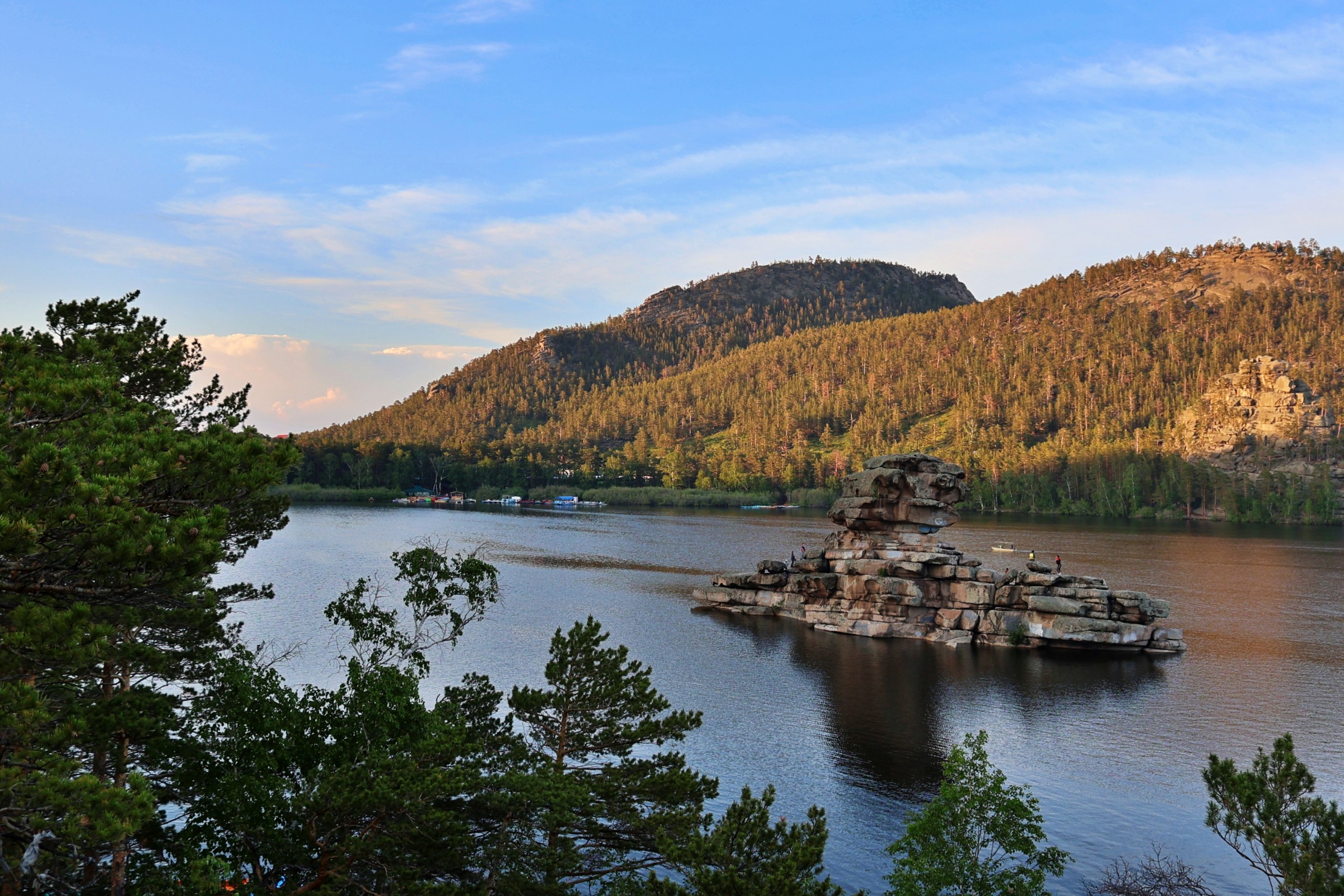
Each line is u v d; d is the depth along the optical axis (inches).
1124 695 2438.5
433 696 2162.9
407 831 879.1
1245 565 5201.8
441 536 6284.5
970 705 2337.6
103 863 885.2
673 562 5191.9
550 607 3607.3
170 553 641.0
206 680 1046.4
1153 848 1508.4
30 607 609.6
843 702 2357.3
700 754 1931.6
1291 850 890.7
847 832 1557.6
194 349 1167.0
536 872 1119.6
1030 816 1151.6
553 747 1208.2
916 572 3265.3
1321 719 2220.7
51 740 673.6
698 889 785.6
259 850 868.6
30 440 645.9
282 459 792.3
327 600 3385.8
